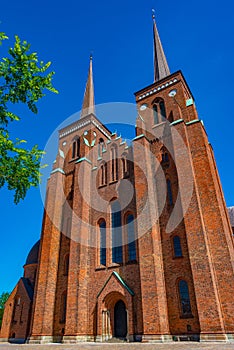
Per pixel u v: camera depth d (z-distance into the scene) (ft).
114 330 85.71
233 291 69.77
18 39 42.14
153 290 76.54
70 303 90.07
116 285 86.12
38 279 101.86
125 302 84.23
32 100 43.78
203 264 73.41
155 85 129.70
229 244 84.79
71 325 86.33
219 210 81.30
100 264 97.81
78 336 83.61
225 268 73.20
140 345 64.75
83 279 93.97
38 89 43.32
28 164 44.37
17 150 42.52
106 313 86.43
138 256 87.35
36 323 93.09
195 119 105.29
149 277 78.84
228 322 67.26
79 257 96.48
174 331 73.36
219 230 78.59
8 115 42.68
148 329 72.69
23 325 116.06
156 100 125.90
